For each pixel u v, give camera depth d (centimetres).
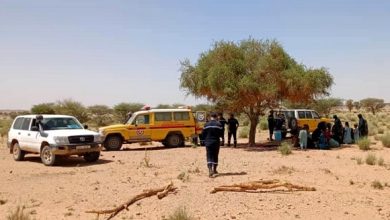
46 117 1877
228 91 2258
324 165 1639
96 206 1016
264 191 1136
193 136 2500
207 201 1027
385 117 6397
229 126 2405
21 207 1020
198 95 2581
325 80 2391
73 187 1243
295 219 893
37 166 1727
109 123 5644
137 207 993
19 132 1934
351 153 2052
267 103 2436
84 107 5647
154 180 1309
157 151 2244
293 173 1435
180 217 855
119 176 1410
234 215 916
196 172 1458
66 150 1706
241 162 1722
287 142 2277
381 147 2331
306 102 2442
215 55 2423
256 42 2441
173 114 2475
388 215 923
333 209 967
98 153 1831
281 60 2323
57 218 927
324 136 2298
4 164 1802
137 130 2375
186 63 2614
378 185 1211
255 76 2311
